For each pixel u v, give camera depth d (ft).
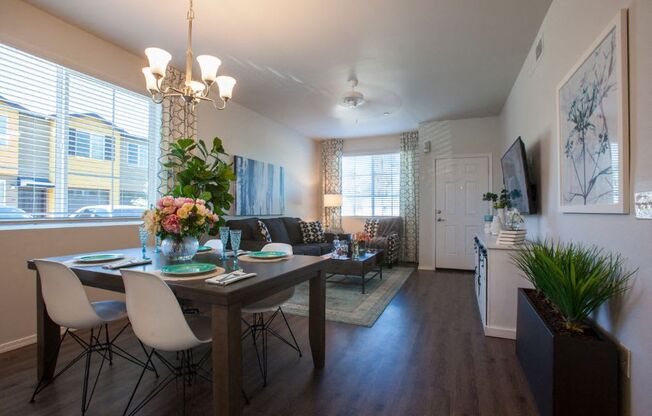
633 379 4.33
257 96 14.11
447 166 17.81
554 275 5.25
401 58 10.57
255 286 4.84
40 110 8.30
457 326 9.53
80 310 5.50
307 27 8.80
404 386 6.33
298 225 18.35
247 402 5.78
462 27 8.82
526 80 10.64
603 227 5.17
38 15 8.06
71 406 5.62
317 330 6.96
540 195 9.06
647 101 4.00
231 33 9.12
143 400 5.82
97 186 9.59
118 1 7.77
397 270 17.92
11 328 7.75
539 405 5.48
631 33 4.34
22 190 8.04
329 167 22.72
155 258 6.75
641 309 4.14
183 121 12.12
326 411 5.55
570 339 4.74
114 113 10.01
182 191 9.49
